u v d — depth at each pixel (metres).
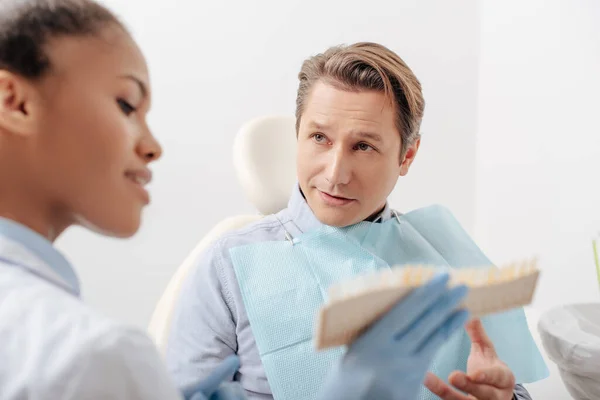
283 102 1.85
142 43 1.74
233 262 0.96
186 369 0.95
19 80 0.40
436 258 1.02
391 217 1.06
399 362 0.51
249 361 0.95
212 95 1.80
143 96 0.45
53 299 0.38
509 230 1.78
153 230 1.82
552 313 1.19
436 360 0.93
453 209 1.94
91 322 0.37
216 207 1.85
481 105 1.85
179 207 1.83
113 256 1.79
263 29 1.80
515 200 1.75
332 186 0.92
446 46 1.86
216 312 0.97
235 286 0.96
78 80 0.41
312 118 0.93
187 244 1.85
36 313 0.36
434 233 1.07
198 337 0.97
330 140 0.93
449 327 0.54
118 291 1.81
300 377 0.88
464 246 1.07
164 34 1.75
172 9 1.74
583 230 1.53
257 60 1.81
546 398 1.31
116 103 0.43
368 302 0.50
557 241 1.61
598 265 1.30
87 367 0.34
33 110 0.40
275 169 1.22
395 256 1.00
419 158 1.94
